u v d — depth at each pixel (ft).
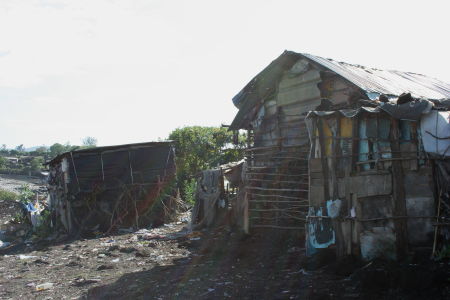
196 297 20.53
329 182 23.43
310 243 24.03
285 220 33.50
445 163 21.06
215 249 32.40
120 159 52.65
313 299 18.29
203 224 44.14
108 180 51.83
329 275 21.43
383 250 21.42
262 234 34.65
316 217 23.75
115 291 22.63
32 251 41.22
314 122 24.09
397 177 21.54
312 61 34.99
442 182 21.13
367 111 21.85
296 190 32.78
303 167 34.04
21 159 170.50
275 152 38.40
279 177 35.32
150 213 52.85
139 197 52.75
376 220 21.74
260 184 37.40
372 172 21.98
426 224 21.21
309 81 36.55
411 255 20.88
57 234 50.08
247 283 22.24
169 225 51.34
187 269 26.55
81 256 34.37
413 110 21.03
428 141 21.16
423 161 21.38
